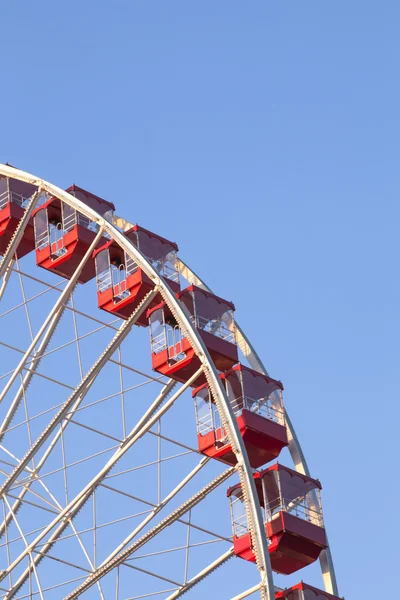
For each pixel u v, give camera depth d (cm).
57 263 5409
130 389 4856
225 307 5450
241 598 4575
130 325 4831
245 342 5491
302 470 5284
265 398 5306
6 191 5503
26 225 5241
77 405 4878
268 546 4912
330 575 5112
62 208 5444
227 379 5303
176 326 5216
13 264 5409
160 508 4853
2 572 4894
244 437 5194
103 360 4809
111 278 5362
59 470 4800
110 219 5572
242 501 5109
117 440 4834
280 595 5103
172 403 4766
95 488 4828
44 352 4922
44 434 4766
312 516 5159
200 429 5159
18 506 4959
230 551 5012
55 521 4831
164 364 5150
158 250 5519
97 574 4769
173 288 5491
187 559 4822
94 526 4781
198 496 4747
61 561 4797
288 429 5347
